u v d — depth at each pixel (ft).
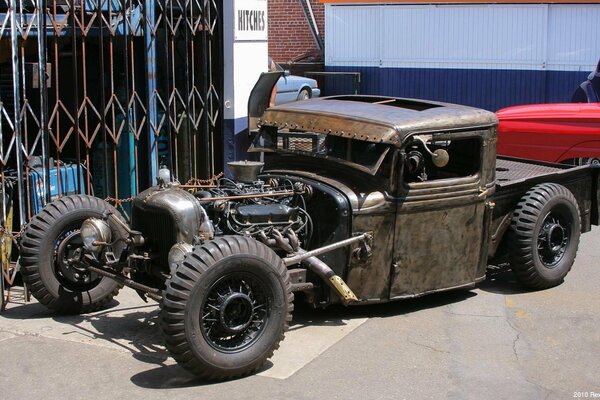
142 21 26.30
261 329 17.24
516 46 57.52
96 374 17.40
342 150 20.80
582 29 56.03
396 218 20.38
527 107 35.53
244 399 16.29
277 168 22.31
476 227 21.95
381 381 17.29
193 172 29.04
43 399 16.26
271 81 30.37
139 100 26.40
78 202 20.43
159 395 16.43
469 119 21.33
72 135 27.45
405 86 60.64
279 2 66.28
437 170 22.81
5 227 21.50
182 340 16.21
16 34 21.48
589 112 33.83
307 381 17.20
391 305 22.15
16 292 22.79
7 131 25.30
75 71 23.56
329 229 19.95
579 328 20.71
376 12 60.34
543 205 23.16
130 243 18.98
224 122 30.32
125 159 27.02
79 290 20.74
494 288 23.98
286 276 17.43
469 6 58.08
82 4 23.77
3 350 18.62
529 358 18.75
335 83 62.18
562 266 23.95
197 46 29.50
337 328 20.30
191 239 18.10
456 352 18.97
